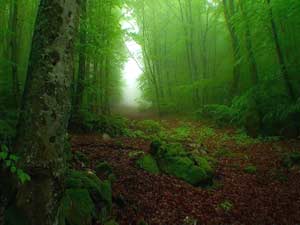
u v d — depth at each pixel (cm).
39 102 324
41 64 329
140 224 504
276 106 1179
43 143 320
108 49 1316
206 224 535
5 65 1103
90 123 1196
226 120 1620
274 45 1286
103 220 475
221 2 1944
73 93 1198
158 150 840
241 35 1464
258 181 757
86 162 727
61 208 371
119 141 1082
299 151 937
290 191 680
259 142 1140
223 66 2175
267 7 1134
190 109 2270
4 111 772
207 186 709
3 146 293
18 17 1205
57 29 333
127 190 623
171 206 588
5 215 313
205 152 1027
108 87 1945
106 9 1388
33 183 314
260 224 542
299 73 1169
